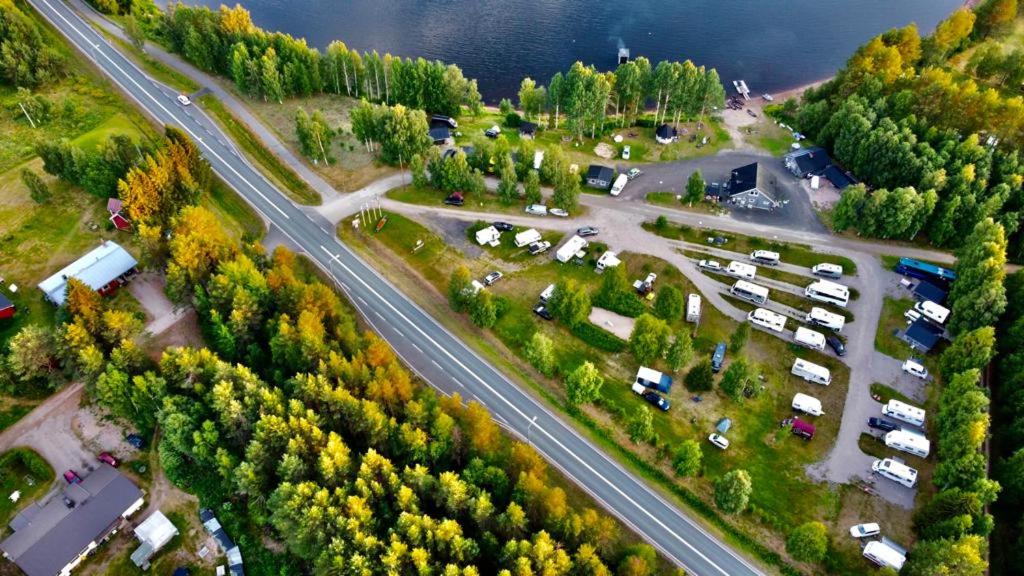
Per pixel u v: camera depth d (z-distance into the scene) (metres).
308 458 102.00
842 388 123.19
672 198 167.12
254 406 105.88
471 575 87.12
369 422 103.56
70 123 172.62
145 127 177.00
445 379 124.25
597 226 157.75
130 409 109.38
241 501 105.06
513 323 134.00
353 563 89.25
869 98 178.25
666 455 112.25
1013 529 101.44
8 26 177.50
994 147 159.25
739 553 101.00
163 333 126.44
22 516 99.38
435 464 107.31
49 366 112.56
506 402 120.88
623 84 188.38
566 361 127.31
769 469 110.94
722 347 128.00
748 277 143.75
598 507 106.06
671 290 127.81
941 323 132.62
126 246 141.12
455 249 150.50
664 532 103.25
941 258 148.38
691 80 181.38
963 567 86.81
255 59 188.75
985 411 108.94
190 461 108.56
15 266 135.00
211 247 127.00
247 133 179.50
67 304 115.81
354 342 117.31
